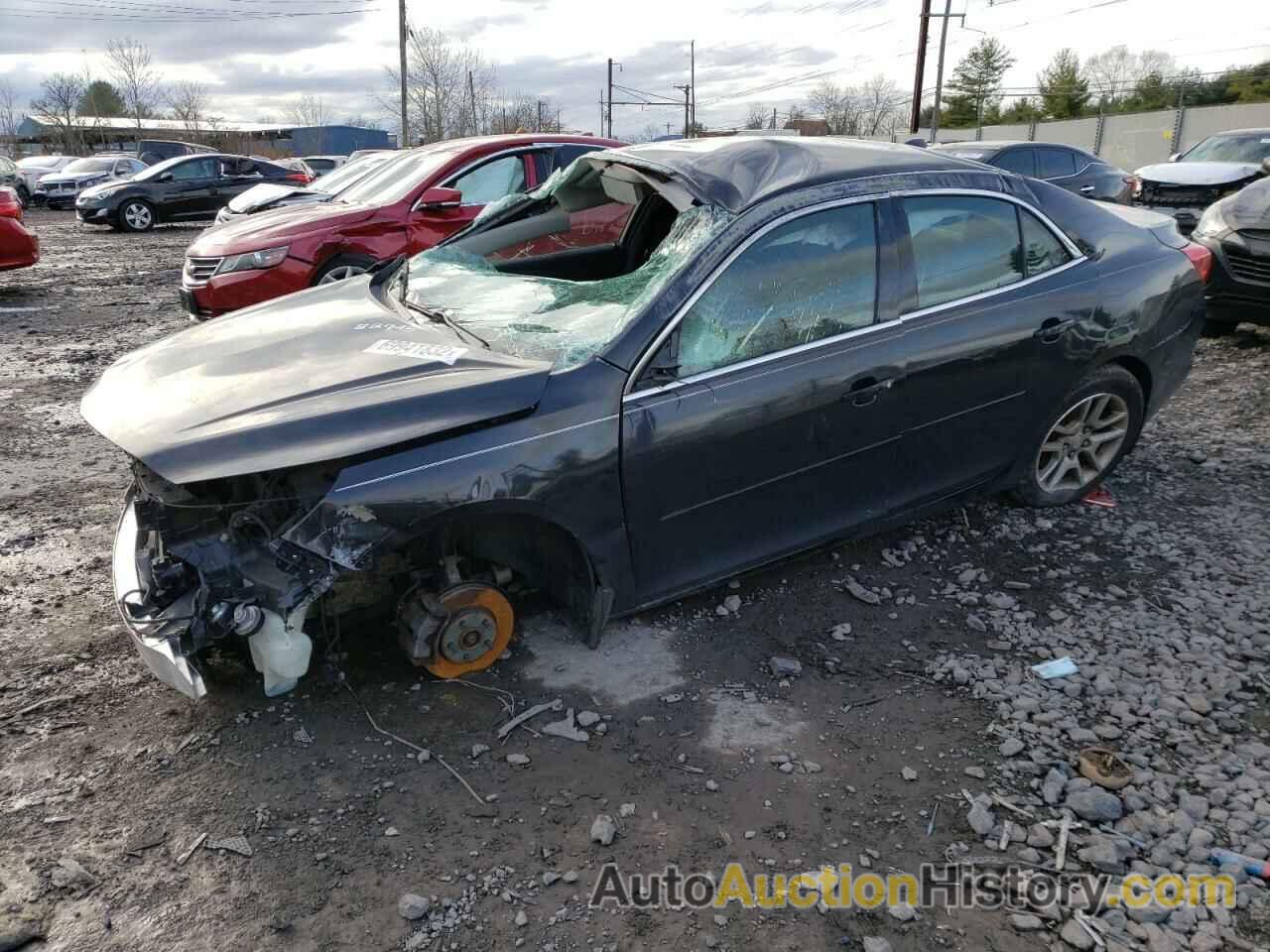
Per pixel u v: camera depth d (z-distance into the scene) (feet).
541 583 10.43
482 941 7.17
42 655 10.79
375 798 8.61
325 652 10.65
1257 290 22.79
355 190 26.84
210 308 23.47
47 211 85.51
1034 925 7.29
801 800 8.64
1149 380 14.08
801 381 10.57
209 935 7.18
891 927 7.30
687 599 12.05
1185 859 7.88
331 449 8.47
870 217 11.25
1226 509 14.42
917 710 9.92
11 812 8.39
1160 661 10.57
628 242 16.14
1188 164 45.62
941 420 11.90
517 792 8.71
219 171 67.67
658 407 9.81
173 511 9.53
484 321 11.16
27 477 16.49
